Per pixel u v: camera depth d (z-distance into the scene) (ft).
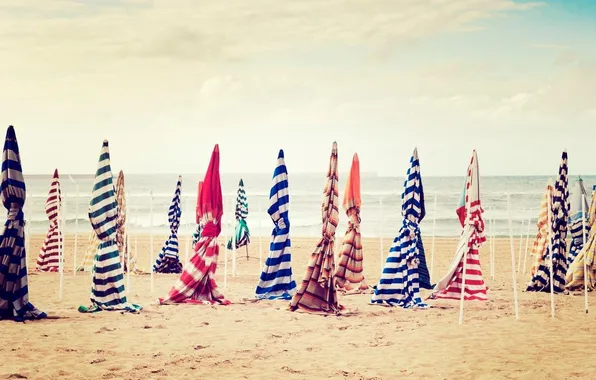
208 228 42.32
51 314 37.40
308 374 25.31
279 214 44.98
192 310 39.45
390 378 24.81
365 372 25.64
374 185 330.34
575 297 45.93
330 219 39.75
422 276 50.14
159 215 157.28
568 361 27.20
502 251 87.76
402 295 41.83
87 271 61.16
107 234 38.81
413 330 34.09
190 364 26.66
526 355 28.37
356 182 48.96
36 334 31.58
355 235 49.21
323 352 29.07
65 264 67.56
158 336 32.01
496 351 29.19
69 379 24.16
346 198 49.24
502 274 62.34
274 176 45.21
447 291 44.70
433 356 28.32
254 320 36.60
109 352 28.40
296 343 30.89
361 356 28.35
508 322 36.27
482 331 33.78
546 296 46.34
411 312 39.58
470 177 37.91
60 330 32.76
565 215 48.26
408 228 42.04
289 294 44.60
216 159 42.73
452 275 44.65
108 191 38.52
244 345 30.35
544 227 50.90
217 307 40.68
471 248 44.45
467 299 44.34
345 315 38.45
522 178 367.86
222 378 24.61
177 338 31.63
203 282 42.16
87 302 42.11
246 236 73.77
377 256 80.38
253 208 192.13
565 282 48.98
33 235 121.08
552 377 24.63
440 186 315.58
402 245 42.06
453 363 27.04
